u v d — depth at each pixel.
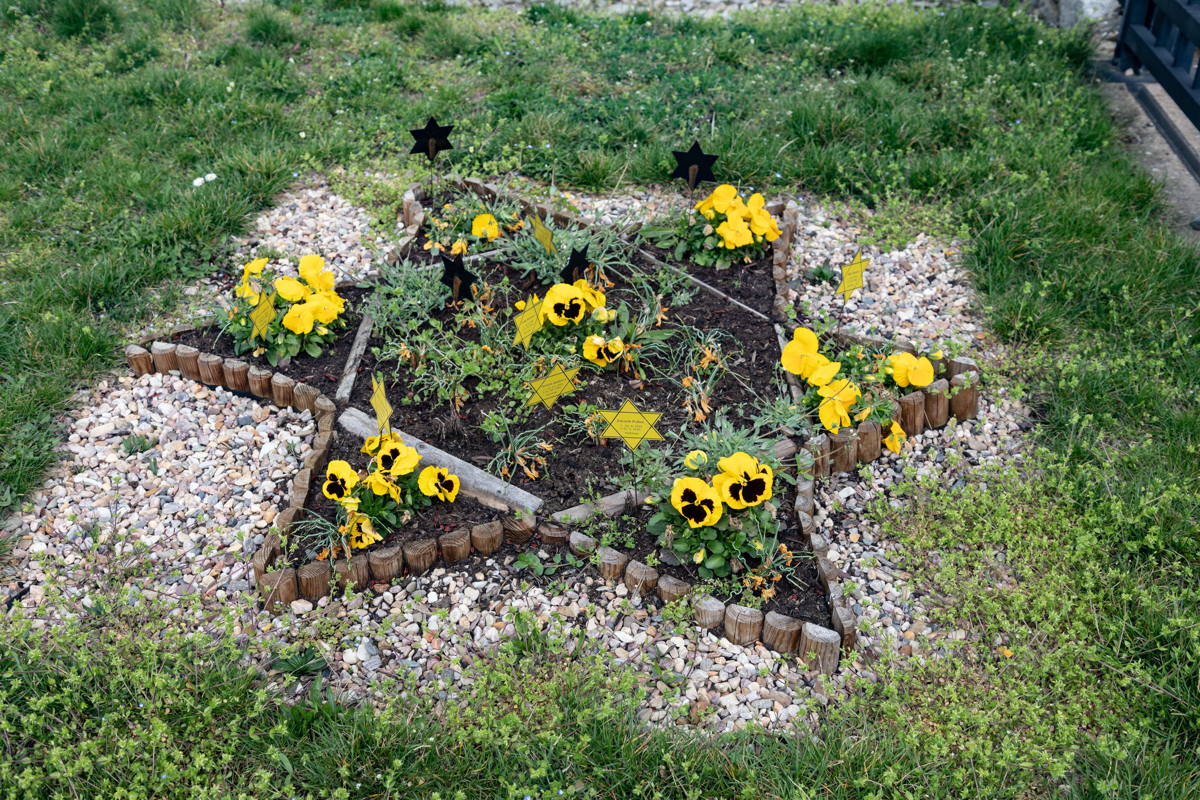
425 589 3.79
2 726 3.08
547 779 3.15
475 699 3.38
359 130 6.68
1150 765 3.12
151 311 5.10
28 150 6.19
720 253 5.35
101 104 6.77
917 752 3.20
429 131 5.43
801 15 8.23
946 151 6.22
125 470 4.29
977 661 3.56
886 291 5.32
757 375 4.67
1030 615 3.63
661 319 4.85
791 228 5.62
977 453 4.42
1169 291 5.14
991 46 7.50
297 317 4.57
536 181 6.22
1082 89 6.96
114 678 3.33
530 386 4.04
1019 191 5.83
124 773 3.12
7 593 3.76
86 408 4.56
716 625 3.66
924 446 4.48
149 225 5.53
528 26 8.20
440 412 4.47
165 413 4.57
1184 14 6.31
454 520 3.97
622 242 5.41
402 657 3.57
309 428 4.48
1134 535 3.92
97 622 3.61
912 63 7.22
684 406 4.48
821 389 4.19
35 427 4.38
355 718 3.25
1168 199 5.98
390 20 8.36
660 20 8.23
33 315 4.92
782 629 3.54
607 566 3.76
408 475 3.94
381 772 3.14
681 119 6.61
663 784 3.14
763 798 3.09
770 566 3.71
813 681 3.51
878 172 6.05
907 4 8.39
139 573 3.82
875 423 4.29
